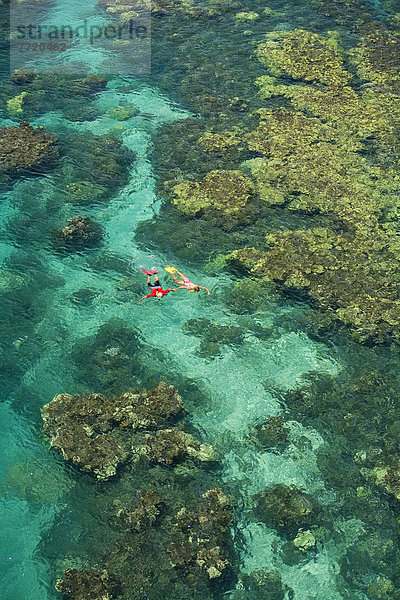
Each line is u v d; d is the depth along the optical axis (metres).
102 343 22.23
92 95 36.09
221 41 41.38
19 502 17.17
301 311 23.44
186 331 22.88
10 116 33.53
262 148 31.56
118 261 25.62
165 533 16.39
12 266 25.12
